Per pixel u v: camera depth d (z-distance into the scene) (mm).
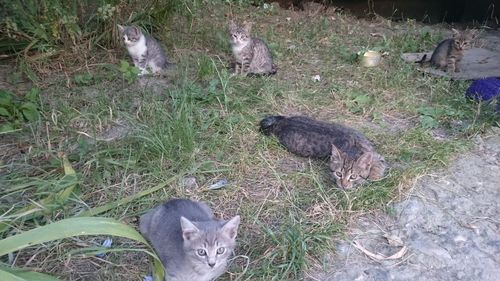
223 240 883
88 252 954
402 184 1197
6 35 1730
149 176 1194
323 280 957
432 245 1050
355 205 1135
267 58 1785
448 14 2934
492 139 1416
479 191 1213
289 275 959
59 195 1082
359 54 1888
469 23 2635
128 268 968
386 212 1129
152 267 944
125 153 1258
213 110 1469
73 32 1749
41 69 1682
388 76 1767
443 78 1749
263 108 1541
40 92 1547
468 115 1524
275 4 2562
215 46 1962
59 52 1755
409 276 976
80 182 1133
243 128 1399
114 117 1448
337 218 1102
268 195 1176
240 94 1584
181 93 1519
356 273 976
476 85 1639
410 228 1095
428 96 1661
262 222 1098
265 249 1012
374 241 1057
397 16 2920
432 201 1168
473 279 976
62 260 967
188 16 2021
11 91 1558
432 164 1280
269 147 1344
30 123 1370
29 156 1252
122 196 1140
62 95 1551
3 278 690
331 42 2109
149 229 984
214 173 1235
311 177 1228
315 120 1401
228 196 1165
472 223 1112
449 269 996
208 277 918
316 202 1148
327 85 1718
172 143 1280
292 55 1942
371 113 1554
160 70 1736
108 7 1682
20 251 972
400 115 1555
